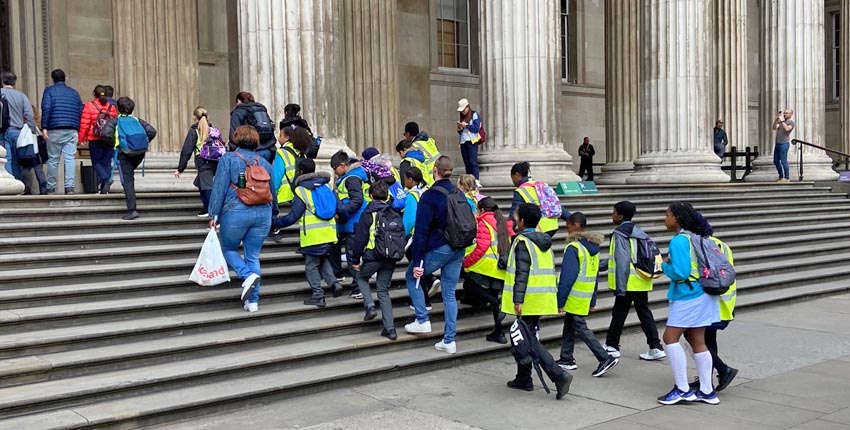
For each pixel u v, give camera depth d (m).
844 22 27.36
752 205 16.64
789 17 20.62
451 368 8.18
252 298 8.28
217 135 10.45
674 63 17.45
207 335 7.75
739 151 22.25
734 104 22.23
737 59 22.16
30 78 16.52
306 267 8.70
